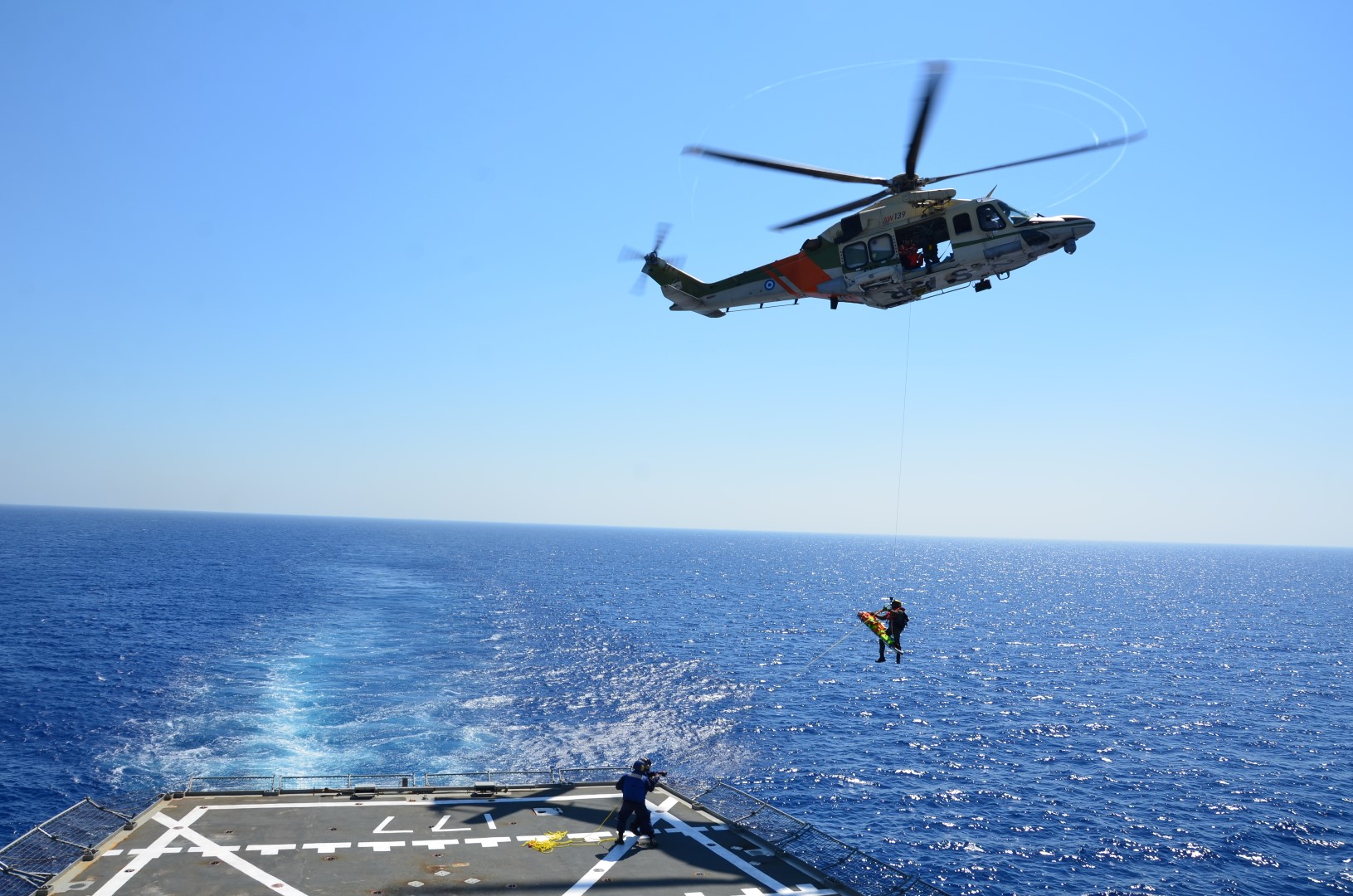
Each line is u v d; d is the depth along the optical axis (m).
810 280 27.53
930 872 36.09
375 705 58.53
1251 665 92.44
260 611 104.88
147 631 85.62
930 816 42.75
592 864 19.84
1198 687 78.12
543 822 22.48
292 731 51.31
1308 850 38.94
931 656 93.12
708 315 30.56
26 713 53.47
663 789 25.66
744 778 47.72
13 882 17.81
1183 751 55.44
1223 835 40.50
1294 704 70.94
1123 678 82.25
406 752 48.25
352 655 76.69
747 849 21.14
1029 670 85.50
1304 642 113.12
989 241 25.31
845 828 40.81
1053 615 144.12
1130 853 38.38
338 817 22.31
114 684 62.12
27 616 93.25
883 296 27.30
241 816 22.20
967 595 183.50
